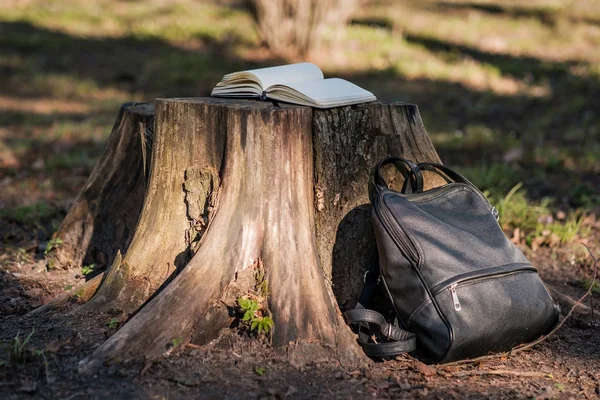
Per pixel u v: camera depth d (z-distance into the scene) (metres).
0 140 9.25
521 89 12.70
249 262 3.91
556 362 4.02
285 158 3.93
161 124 4.17
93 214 5.19
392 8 19.83
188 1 19.84
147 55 14.77
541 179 8.08
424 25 17.89
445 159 8.90
